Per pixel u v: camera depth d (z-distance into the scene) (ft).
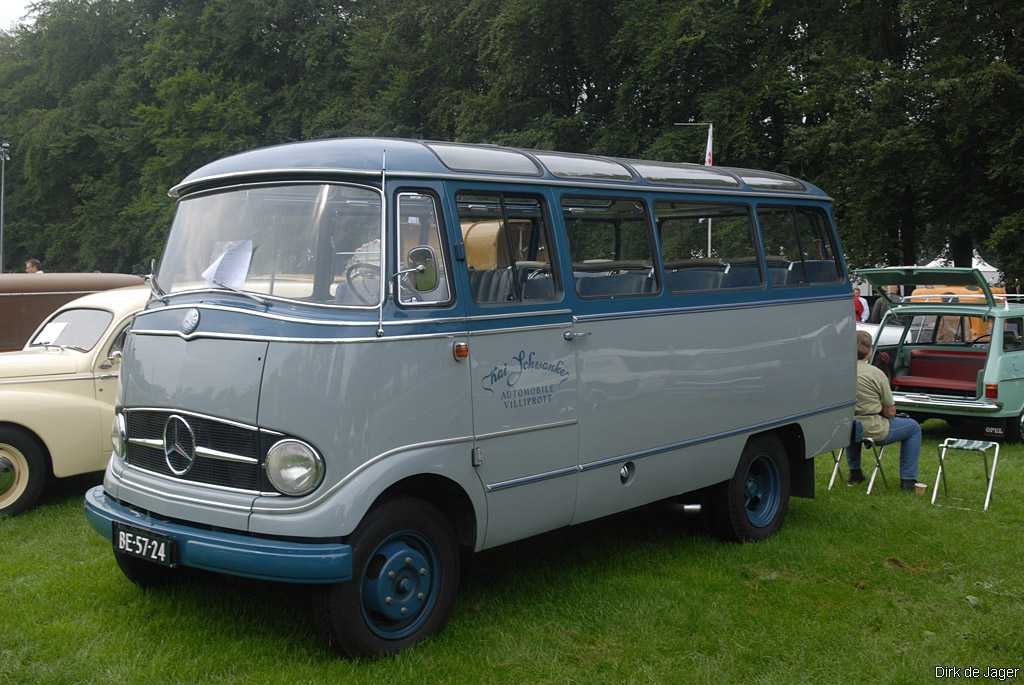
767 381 23.27
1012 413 38.09
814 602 19.20
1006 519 25.84
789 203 24.79
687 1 76.64
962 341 42.27
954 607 18.97
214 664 15.39
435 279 15.92
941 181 69.77
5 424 24.95
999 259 71.72
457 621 17.44
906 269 37.40
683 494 22.91
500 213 17.43
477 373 16.35
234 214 16.90
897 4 71.87
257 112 104.78
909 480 29.45
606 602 18.78
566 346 18.08
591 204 19.26
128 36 131.54
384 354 14.99
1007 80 62.18
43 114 130.31
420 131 96.17
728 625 17.78
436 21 89.97
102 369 26.66
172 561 15.17
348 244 15.43
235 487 15.03
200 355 15.57
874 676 15.76
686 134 74.95
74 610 17.85
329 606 14.89
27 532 23.48
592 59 83.46
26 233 139.54
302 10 107.55
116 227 117.08
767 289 23.53
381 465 14.84
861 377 29.04
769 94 72.08
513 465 17.01
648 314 19.92
